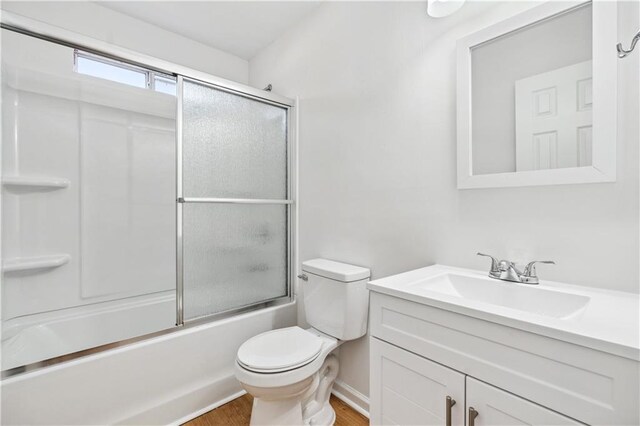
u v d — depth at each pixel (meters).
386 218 1.64
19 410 1.24
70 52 1.98
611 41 0.94
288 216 2.29
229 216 1.97
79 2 2.06
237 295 2.00
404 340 1.02
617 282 0.95
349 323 1.59
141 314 2.20
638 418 0.59
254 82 2.84
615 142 0.94
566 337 0.68
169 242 2.49
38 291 1.88
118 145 2.22
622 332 0.66
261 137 2.15
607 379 0.63
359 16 1.79
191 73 1.78
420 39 1.48
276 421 1.40
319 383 1.70
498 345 0.79
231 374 1.86
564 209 1.05
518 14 1.13
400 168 1.57
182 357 1.67
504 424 0.78
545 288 1.01
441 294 0.96
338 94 1.93
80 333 1.94
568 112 1.03
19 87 1.80
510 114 1.16
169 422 1.61
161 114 2.43
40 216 1.90
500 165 1.19
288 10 2.17
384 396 1.09
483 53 1.24
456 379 0.87
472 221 1.29
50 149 1.93
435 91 1.42
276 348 1.51
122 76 2.23
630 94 0.92
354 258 1.82
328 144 2.01
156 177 2.42
